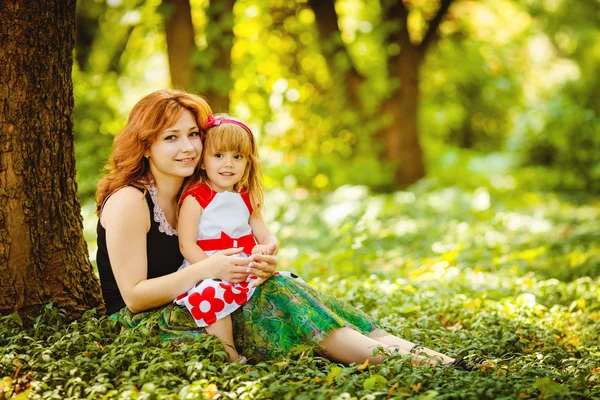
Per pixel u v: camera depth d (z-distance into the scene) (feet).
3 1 15.12
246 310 14.93
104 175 16.26
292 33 58.18
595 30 78.69
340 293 21.77
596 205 57.72
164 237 15.56
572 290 24.50
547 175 66.08
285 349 14.83
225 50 41.32
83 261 16.76
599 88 76.02
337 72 57.62
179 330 14.78
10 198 15.53
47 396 12.41
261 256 14.73
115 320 15.44
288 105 57.52
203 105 15.94
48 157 16.02
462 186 65.36
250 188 16.53
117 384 13.08
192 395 12.21
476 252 32.37
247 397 12.46
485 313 19.83
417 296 21.35
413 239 37.22
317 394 12.67
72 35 16.40
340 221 40.63
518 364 14.96
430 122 81.20
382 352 14.26
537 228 41.60
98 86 47.34
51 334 15.28
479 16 74.49
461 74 76.79
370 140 59.31
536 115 69.72
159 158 15.29
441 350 16.26
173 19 40.01
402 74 58.75
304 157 59.82
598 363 15.58
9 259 15.57
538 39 86.79
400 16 58.23
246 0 52.03
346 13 63.82
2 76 15.30
